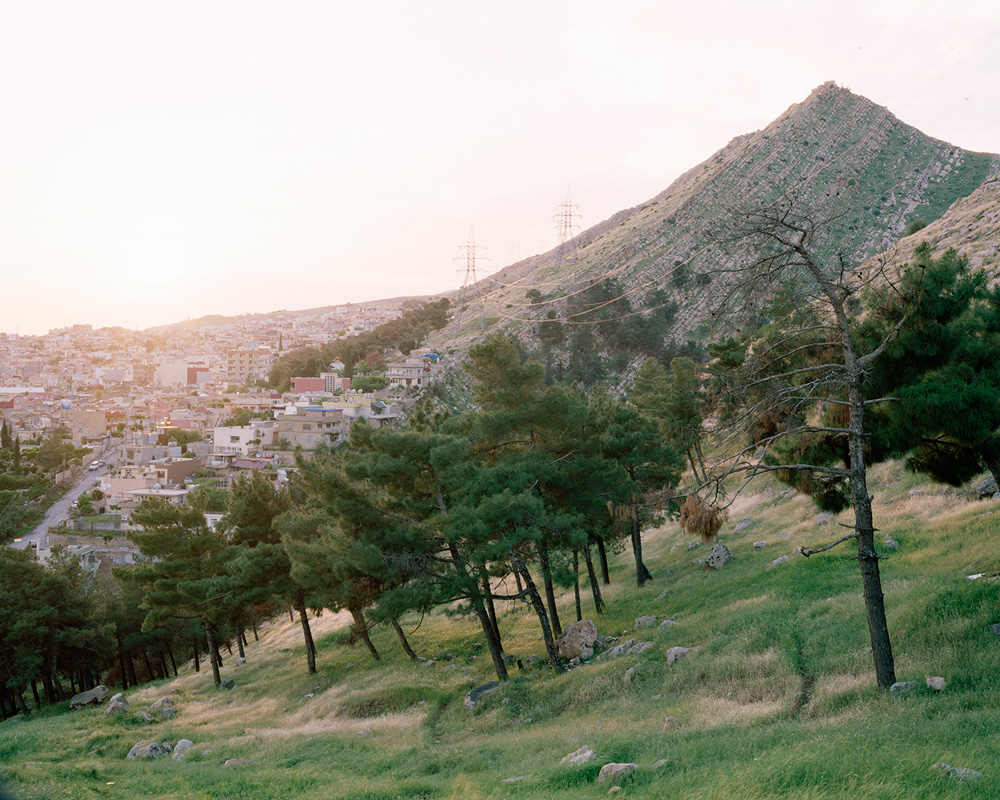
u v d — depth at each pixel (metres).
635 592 37.22
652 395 47.91
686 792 9.90
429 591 27.97
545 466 28.78
